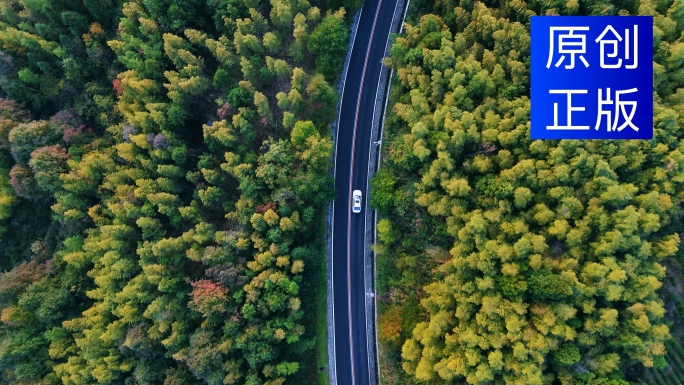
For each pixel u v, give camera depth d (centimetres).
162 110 6072
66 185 6019
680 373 5072
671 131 4838
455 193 5206
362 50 6750
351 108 6638
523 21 5578
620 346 4697
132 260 5894
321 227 6394
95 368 5638
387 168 6244
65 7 6531
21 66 6681
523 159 5059
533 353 4588
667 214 4822
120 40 6450
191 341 5397
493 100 5359
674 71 5103
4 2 6450
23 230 6888
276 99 6269
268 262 5525
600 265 4559
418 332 5272
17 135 6119
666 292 5156
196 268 5969
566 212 4788
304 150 5716
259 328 5481
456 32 6119
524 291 4797
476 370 4812
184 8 6269
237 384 5481
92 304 6319
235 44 5991
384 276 6138
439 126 5438
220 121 6038
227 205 6025
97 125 6638
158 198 5781
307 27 6216
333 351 6209
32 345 5934
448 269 5241
